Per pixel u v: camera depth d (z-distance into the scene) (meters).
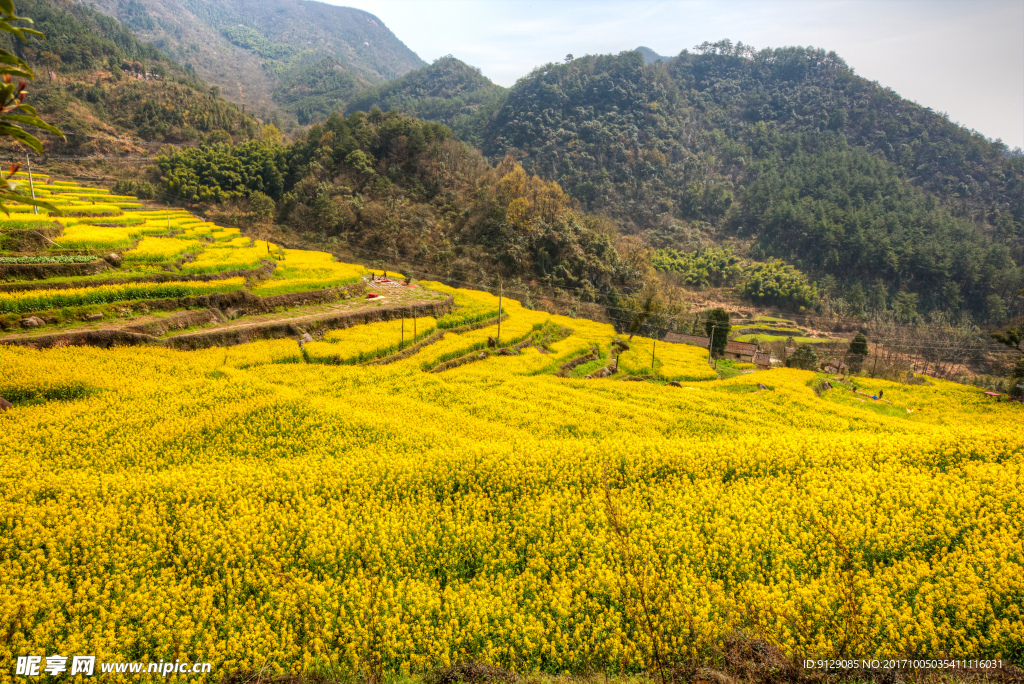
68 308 29.05
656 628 9.29
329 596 10.20
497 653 9.33
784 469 15.97
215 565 11.16
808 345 85.06
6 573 10.40
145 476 14.69
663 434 22.12
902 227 133.50
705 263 124.00
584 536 12.35
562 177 156.62
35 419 17.97
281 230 79.44
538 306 69.31
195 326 33.00
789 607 9.76
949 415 36.06
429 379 28.77
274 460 16.89
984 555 10.95
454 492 15.06
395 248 78.25
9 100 6.06
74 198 65.19
